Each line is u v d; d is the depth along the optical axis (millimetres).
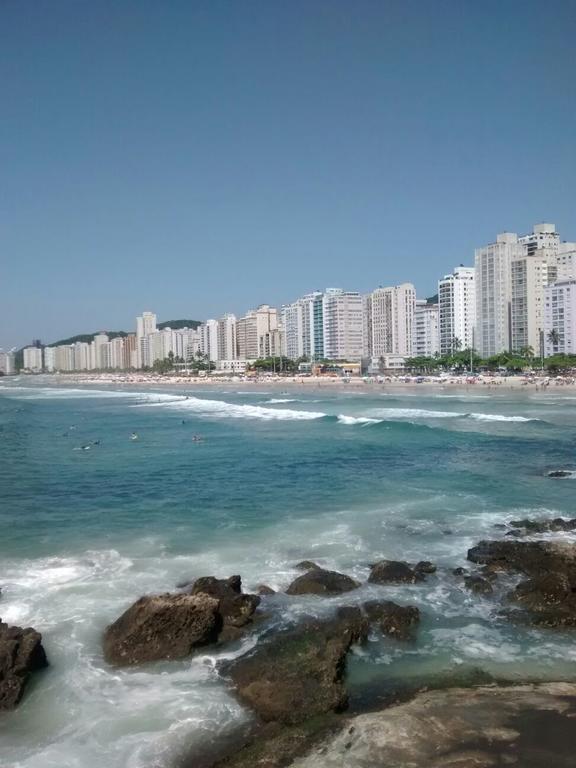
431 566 20734
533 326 186500
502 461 41438
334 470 38938
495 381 141875
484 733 11203
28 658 13984
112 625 15820
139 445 53094
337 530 25297
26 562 21578
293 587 18828
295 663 14094
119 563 21406
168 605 15258
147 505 30234
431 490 32656
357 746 11000
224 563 21391
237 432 61406
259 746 11250
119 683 13758
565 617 16766
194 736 11836
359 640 15680
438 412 79250
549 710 11961
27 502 31078
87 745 11672
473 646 15500
